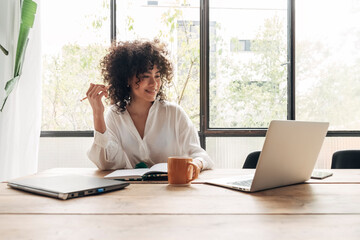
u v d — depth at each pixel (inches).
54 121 111.6
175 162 38.9
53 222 24.2
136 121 67.6
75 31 111.3
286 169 36.9
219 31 113.0
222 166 112.7
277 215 26.4
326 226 23.5
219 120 113.4
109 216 25.8
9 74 98.3
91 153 54.7
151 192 35.1
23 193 34.4
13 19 98.2
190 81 112.3
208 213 26.8
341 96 114.7
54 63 111.0
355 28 114.3
